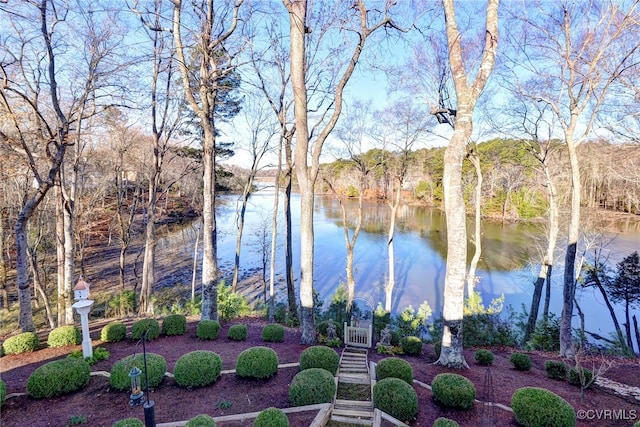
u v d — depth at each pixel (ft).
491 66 25.61
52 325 41.70
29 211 30.63
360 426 17.87
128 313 46.70
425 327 42.45
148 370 20.74
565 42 32.24
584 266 48.78
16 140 31.94
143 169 62.23
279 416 16.02
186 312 44.75
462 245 25.71
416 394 20.17
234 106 57.16
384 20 30.27
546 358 32.94
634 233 67.82
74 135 34.22
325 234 107.04
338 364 24.32
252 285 69.10
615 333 43.39
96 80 36.42
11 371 23.13
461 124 25.63
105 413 18.19
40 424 17.17
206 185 33.58
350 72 30.45
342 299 46.80
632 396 23.17
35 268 44.19
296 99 29.43
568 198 74.64
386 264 77.66
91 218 67.10
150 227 49.37
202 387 21.29
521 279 66.59
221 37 32.14
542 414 16.97
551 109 38.17
